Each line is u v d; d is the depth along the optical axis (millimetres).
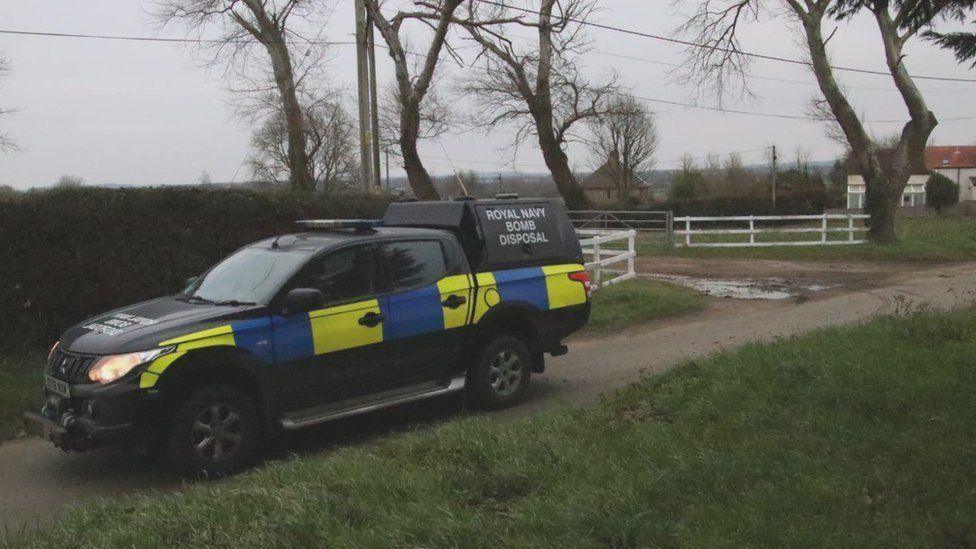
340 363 6633
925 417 5562
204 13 26250
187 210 10531
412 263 7285
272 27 26828
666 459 4949
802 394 6207
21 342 9141
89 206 9586
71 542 4250
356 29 18719
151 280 10062
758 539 3873
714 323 12453
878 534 3883
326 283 6688
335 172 46312
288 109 27656
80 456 6633
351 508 4332
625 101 49094
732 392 6336
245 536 4027
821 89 24500
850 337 8203
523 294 7949
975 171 79625
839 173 72938
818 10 23938
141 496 5219
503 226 8055
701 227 43000
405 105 26219
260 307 6266
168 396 5750
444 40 26125
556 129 39812
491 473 4910
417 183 26875
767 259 22297
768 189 55969
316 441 6875
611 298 13727
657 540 3916
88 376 5727
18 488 5898
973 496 4262
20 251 9125
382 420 7480
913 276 18203
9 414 7613
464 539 3965
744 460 4848
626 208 43594
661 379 7086
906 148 23750
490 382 7695
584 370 9430
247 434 6094
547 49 32875
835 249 23453
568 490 4547
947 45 6277
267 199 11344
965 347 7402
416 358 7156
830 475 4621
